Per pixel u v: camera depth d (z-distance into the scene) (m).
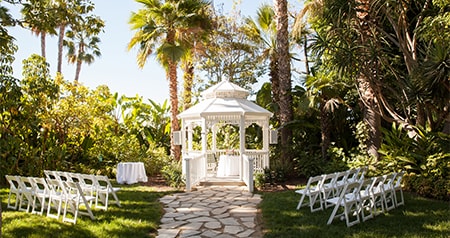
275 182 11.68
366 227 6.18
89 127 13.73
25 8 6.48
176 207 8.22
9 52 9.27
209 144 16.28
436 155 8.91
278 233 6.02
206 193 10.02
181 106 18.89
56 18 6.80
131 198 9.02
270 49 17.53
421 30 8.97
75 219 6.50
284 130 13.98
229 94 12.46
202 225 6.68
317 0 10.98
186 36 15.66
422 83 8.53
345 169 11.48
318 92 12.73
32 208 7.45
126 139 15.16
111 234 5.97
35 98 11.82
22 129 11.63
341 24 9.84
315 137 15.16
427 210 7.20
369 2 9.94
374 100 11.13
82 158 14.06
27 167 11.40
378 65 10.38
